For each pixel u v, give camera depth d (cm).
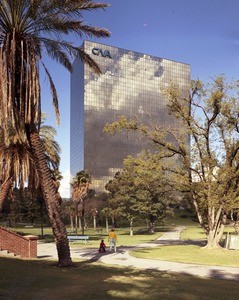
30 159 2489
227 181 2828
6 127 1611
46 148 3456
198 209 3078
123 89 17938
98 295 1078
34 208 7388
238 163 2917
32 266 1775
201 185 2897
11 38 1711
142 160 3052
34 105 1733
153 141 3031
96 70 2136
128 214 6138
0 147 2506
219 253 2688
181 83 18588
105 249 3038
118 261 2231
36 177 2552
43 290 1129
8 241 2355
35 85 1703
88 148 17238
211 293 1224
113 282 1337
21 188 2703
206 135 2895
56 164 3594
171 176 3075
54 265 1855
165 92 2973
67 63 2058
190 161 2948
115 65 17912
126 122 3000
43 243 3928
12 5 1678
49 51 1964
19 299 977
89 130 17375
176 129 3022
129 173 3409
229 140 2934
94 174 17200
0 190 2605
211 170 2877
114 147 17738
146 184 3183
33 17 1734
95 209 8606
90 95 17475
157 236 5481
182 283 1421
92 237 5331
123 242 4034
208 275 1788
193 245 3484
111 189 7750
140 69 18212
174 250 2905
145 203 6075
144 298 1064
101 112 17600
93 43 17475
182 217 10831
